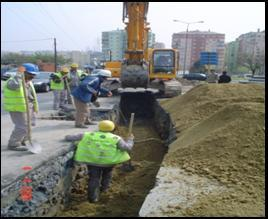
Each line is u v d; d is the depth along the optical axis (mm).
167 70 18125
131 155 9875
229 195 4973
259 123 6883
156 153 10000
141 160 9469
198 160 6320
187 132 9047
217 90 13148
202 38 81000
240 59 74500
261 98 11742
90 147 6312
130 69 15969
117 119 14219
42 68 45094
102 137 6367
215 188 5238
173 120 11250
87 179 7559
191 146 6996
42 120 10820
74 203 6562
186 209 4617
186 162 6316
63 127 9516
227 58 82500
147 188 7141
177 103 13820
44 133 8570
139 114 17359
